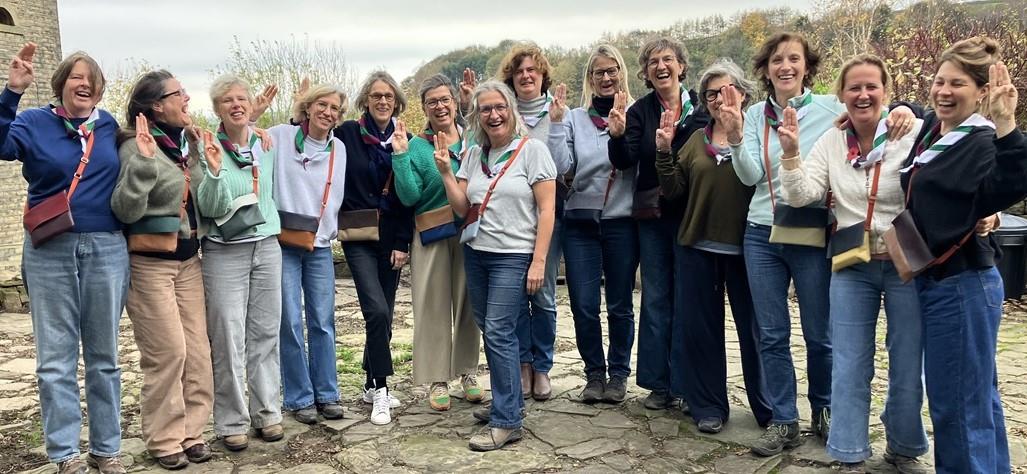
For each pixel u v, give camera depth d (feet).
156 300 11.07
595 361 14.52
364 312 13.47
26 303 27.04
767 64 11.58
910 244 9.19
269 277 12.34
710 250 12.19
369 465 11.66
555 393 15.19
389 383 16.30
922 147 9.50
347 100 13.12
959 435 9.25
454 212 12.73
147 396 11.45
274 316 12.50
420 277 13.92
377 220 13.37
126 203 10.25
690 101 13.06
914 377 10.34
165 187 10.63
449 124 13.76
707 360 12.72
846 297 10.50
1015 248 25.00
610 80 13.62
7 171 45.62
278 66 49.90
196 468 11.60
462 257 14.03
